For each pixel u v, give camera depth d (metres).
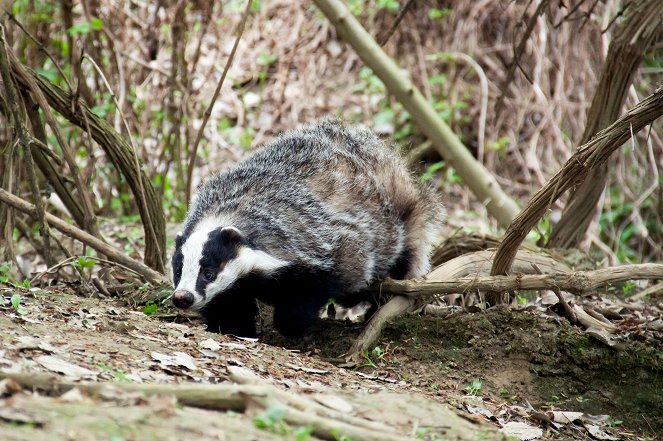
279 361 8.83
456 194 20.78
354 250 10.51
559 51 20.41
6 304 8.66
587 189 13.11
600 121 12.38
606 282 9.66
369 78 21.34
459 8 22.14
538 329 10.14
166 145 16.22
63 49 15.87
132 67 17.52
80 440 5.25
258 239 10.15
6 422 5.30
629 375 9.78
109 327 8.62
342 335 10.77
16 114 10.38
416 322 10.37
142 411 5.80
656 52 19.78
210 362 8.02
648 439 9.14
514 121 21.48
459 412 7.86
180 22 15.58
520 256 11.70
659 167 19.67
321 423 6.10
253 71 21.91
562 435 8.73
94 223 11.61
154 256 12.01
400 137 21.16
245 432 5.81
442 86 21.72
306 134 11.49
